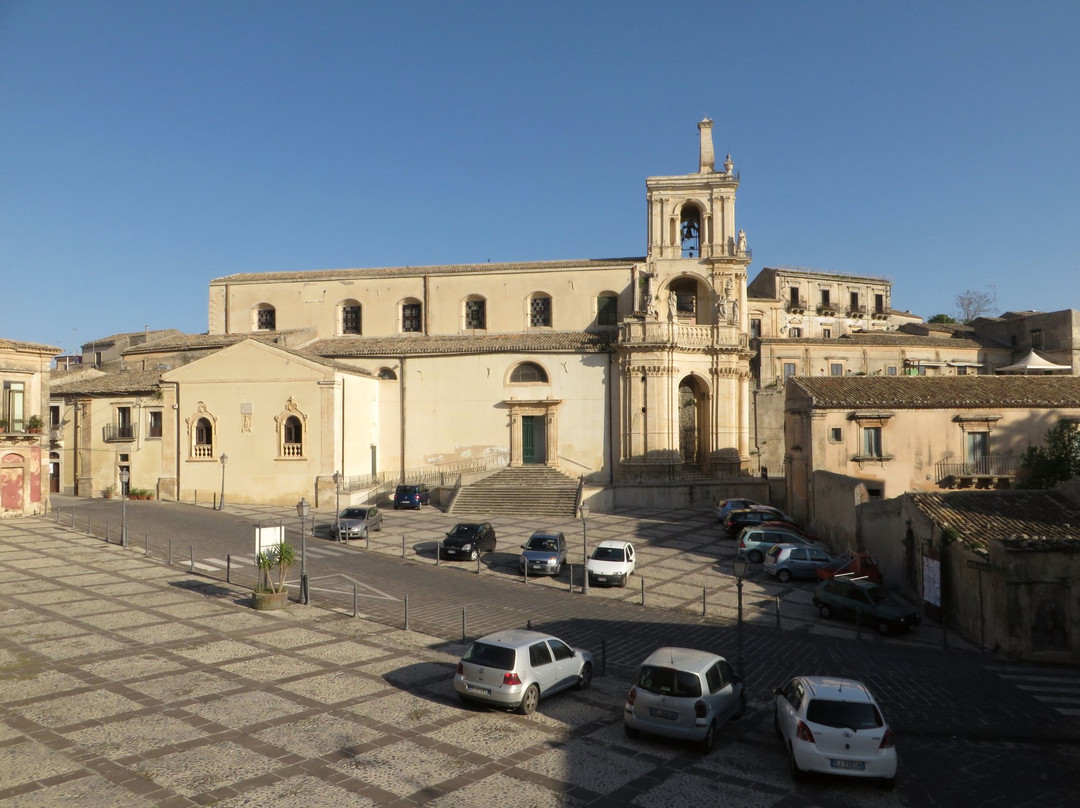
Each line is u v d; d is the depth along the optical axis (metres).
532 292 56.72
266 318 60.81
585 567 28.91
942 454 38.62
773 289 74.25
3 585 25.89
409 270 59.31
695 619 25.94
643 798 12.73
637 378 49.62
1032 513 26.66
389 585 28.83
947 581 26.05
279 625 22.77
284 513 44.50
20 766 13.05
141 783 12.56
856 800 12.94
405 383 53.03
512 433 51.41
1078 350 63.75
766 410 55.00
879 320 77.94
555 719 16.28
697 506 48.19
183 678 17.75
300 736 14.70
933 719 16.98
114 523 39.19
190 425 49.03
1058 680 20.25
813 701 13.80
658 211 54.28
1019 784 13.81
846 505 34.34
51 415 54.03
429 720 15.82
